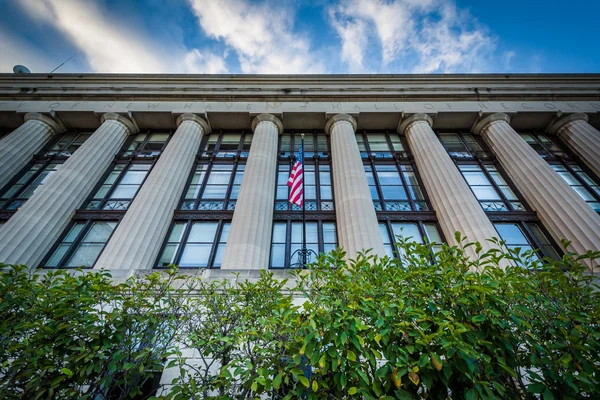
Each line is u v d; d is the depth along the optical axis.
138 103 17.78
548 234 11.89
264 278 6.16
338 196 12.95
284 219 12.53
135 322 4.85
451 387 3.69
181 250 11.32
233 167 15.29
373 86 19.17
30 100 17.80
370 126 17.97
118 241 10.27
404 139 17.56
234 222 11.27
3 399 3.85
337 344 3.57
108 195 13.62
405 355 3.45
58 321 4.34
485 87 18.52
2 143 14.91
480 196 13.80
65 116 17.39
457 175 13.23
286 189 14.32
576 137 16.00
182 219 12.43
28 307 4.56
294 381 3.97
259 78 19.48
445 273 4.57
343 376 3.49
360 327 3.59
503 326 3.88
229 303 5.66
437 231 12.24
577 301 4.26
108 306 6.61
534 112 17.11
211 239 11.80
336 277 4.82
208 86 18.94
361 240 10.59
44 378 3.99
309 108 17.64
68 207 12.16
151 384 5.98
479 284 4.26
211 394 4.77
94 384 4.28
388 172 15.26
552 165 15.52
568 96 17.83
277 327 4.24
